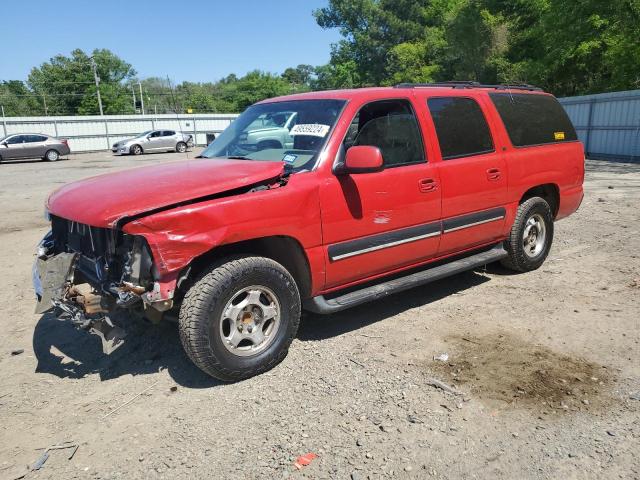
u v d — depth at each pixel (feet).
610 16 75.41
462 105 16.99
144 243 11.10
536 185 19.04
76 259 12.46
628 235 24.95
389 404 11.26
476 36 105.60
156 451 10.03
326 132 13.70
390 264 14.88
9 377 13.16
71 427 10.95
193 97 283.18
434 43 146.82
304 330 15.21
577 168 20.93
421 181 15.06
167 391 12.17
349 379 12.33
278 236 12.78
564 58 82.12
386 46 174.40
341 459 9.59
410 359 13.24
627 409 10.89
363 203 13.78
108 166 81.56
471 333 14.67
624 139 62.90
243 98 272.92
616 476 9.03
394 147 14.82
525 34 100.94
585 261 21.04
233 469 9.43
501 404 11.16
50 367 13.66
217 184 11.76
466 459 9.53
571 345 13.78
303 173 13.03
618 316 15.51
